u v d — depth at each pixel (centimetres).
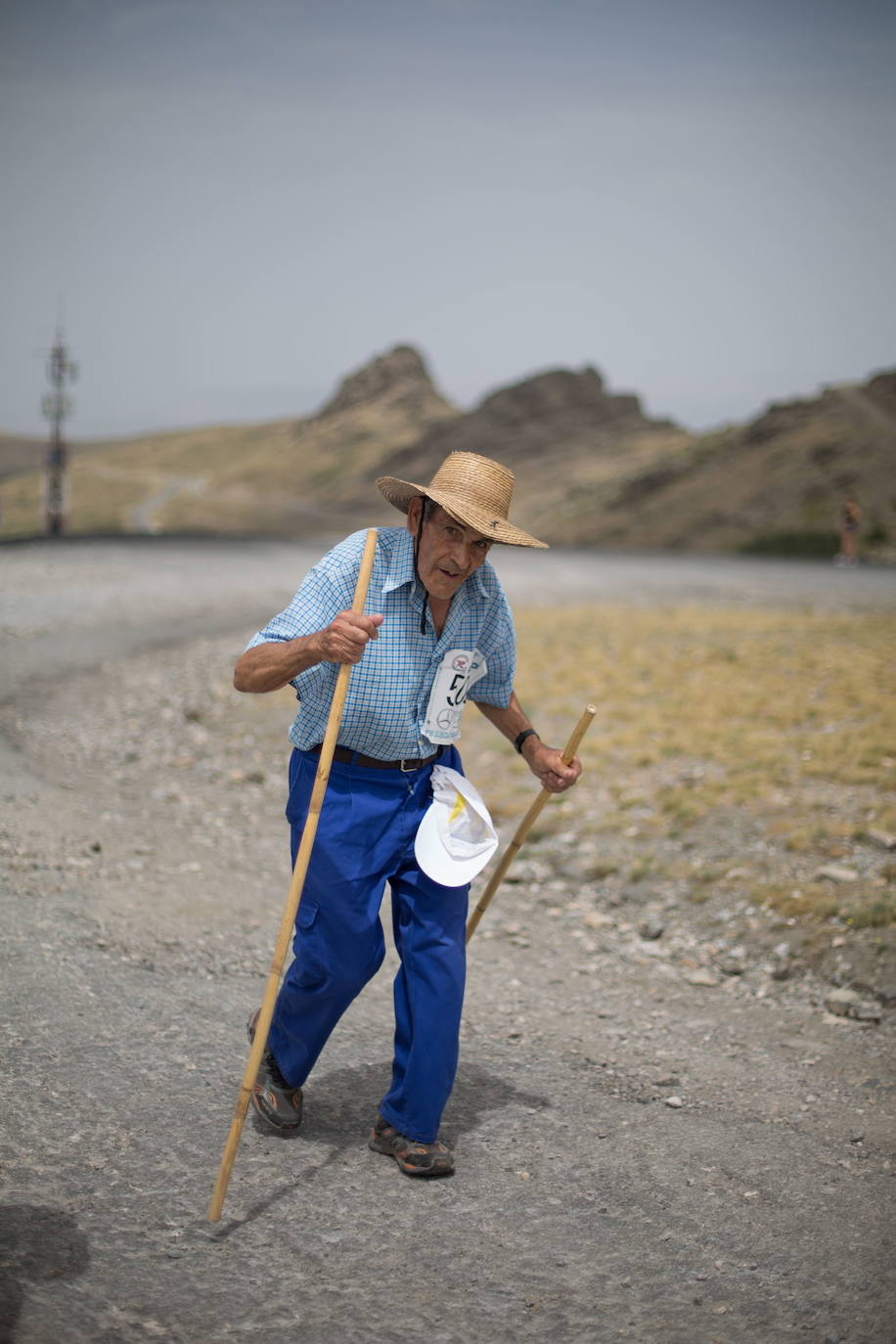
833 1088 431
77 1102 366
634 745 949
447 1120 379
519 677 1234
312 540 3781
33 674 1227
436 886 337
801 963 557
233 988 475
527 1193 336
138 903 570
